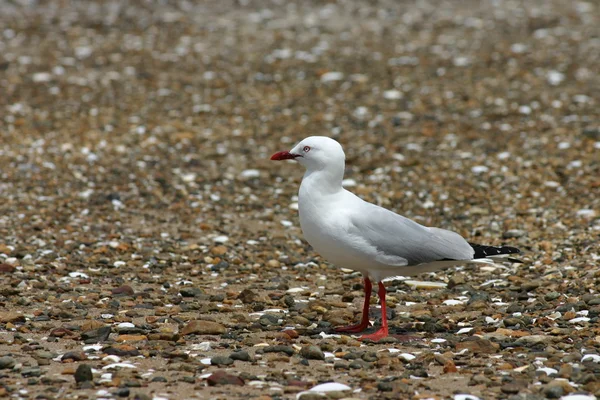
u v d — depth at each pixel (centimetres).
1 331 862
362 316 900
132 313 933
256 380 715
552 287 1029
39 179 1580
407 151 1786
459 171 1655
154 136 1880
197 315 937
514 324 884
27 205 1443
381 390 687
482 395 678
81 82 2288
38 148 1759
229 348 813
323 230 862
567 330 848
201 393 679
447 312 962
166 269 1159
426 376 727
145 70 2412
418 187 1581
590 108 2011
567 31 2778
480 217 1409
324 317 937
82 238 1291
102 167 1669
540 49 2572
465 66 2419
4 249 1198
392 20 3008
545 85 2217
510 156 1717
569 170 1609
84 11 3089
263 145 1845
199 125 1975
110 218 1401
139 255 1222
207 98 2183
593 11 3056
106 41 2711
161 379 708
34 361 759
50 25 2880
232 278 1127
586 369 727
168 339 832
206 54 2583
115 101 2138
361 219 856
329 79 2323
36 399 658
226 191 1571
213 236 1330
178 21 2966
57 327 868
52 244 1250
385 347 823
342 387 687
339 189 876
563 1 3244
